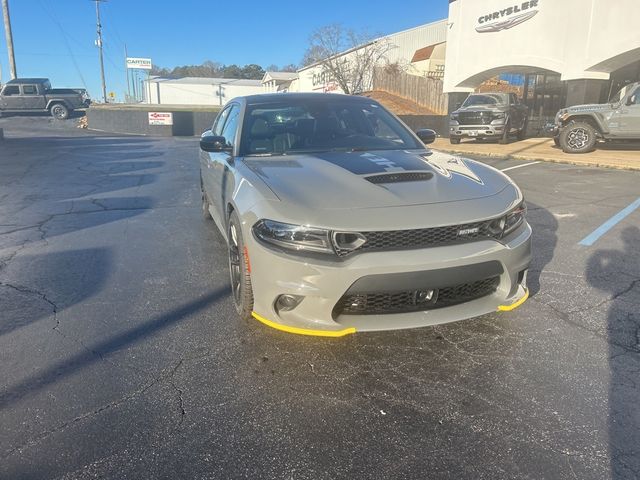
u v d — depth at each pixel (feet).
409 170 10.35
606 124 39.86
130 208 23.93
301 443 7.31
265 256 8.84
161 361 9.60
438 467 6.79
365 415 7.93
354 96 15.39
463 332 10.55
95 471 6.77
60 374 9.18
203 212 21.01
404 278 8.37
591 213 20.83
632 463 6.75
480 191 9.68
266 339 10.41
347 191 9.27
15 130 87.20
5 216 22.40
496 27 56.39
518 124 56.29
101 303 12.36
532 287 12.88
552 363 9.30
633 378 8.75
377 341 10.24
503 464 6.81
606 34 44.62
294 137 13.04
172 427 7.68
